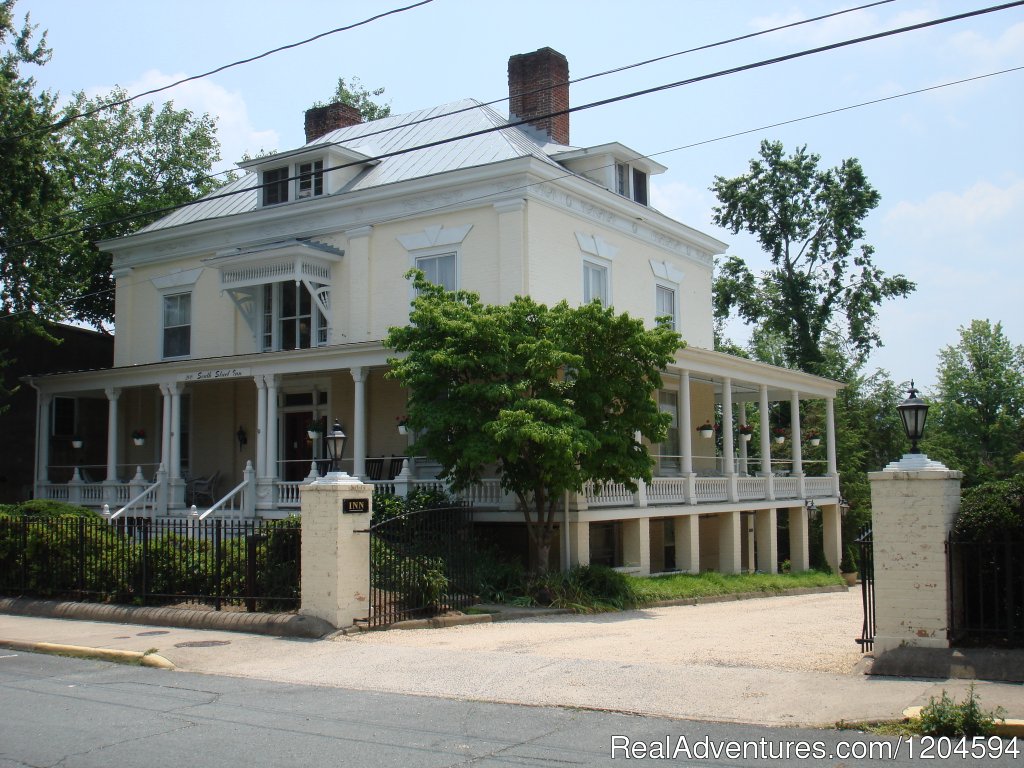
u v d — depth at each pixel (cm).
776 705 934
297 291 2650
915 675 1012
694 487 2539
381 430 2572
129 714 955
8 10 2672
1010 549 1025
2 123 2631
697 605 2170
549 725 893
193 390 2969
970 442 6303
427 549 1703
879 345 4716
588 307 1942
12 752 811
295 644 1364
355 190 2606
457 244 2477
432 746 819
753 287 4869
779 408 4956
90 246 3788
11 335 2897
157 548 1670
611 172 2766
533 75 3045
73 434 3167
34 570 1808
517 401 1842
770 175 4728
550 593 1925
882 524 1078
